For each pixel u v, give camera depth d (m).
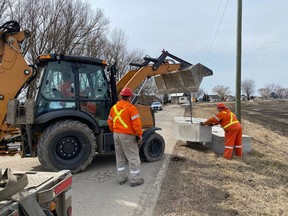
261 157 8.66
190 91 8.67
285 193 5.69
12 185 2.17
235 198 5.23
